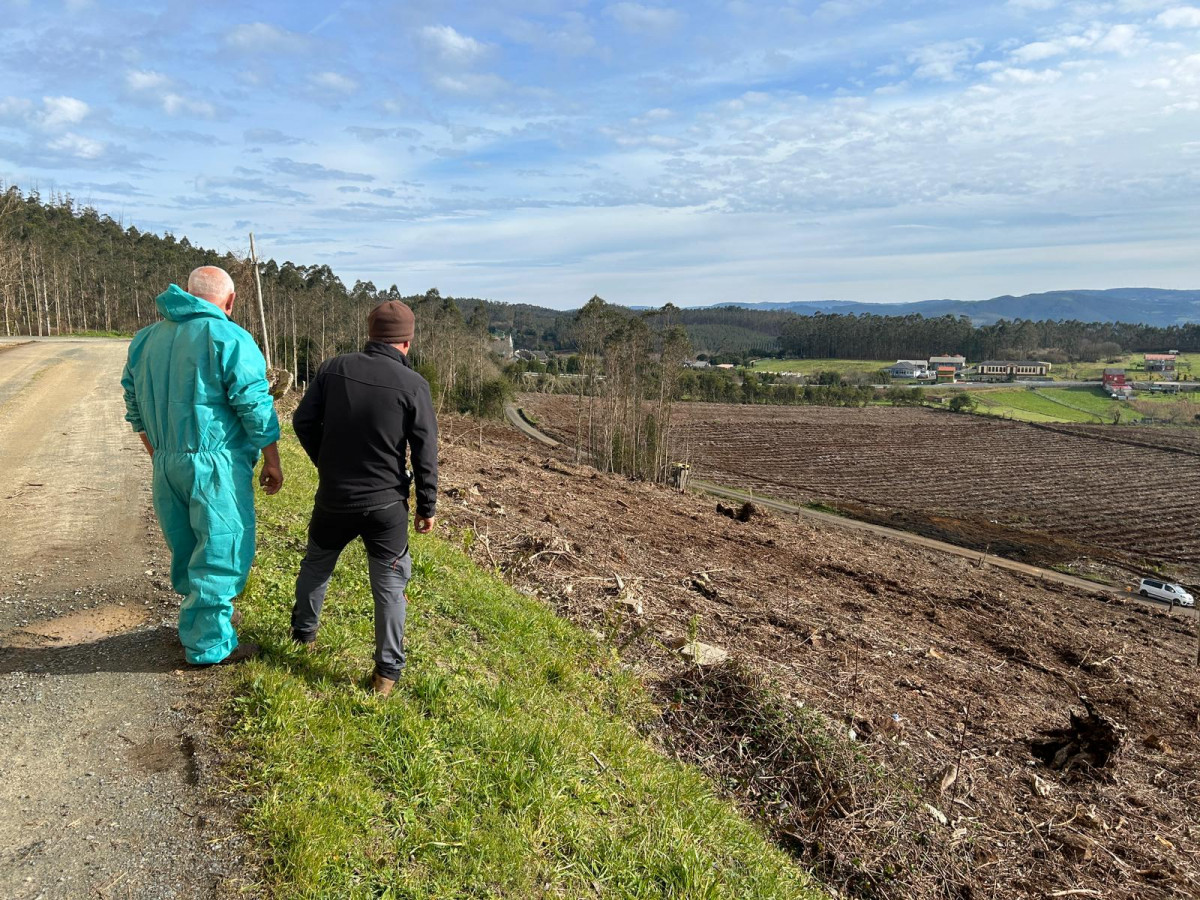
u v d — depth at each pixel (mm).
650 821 3660
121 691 3385
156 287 83312
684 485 22688
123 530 6129
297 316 57531
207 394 3316
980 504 59188
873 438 91438
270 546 5617
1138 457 83938
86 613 4297
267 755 2988
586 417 73688
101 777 2797
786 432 92188
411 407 3408
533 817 3193
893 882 4445
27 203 87750
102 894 2262
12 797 2639
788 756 5230
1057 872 4953
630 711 5336
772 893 3645
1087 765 6562
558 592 7355
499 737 3625
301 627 3840
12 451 9609
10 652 3713
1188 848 5707
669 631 7039
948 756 6059
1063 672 9719
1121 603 25172
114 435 11266
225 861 2461
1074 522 54375
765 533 15062
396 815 2869
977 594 14125
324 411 3396
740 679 5820
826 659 7559
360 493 3395
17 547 5504
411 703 3717
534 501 12031
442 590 5723
